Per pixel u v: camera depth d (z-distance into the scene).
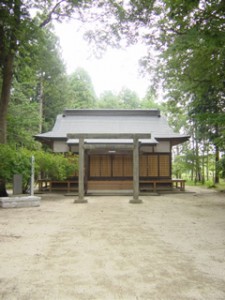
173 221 8.34
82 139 13.71
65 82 33.47
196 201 13.97
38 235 6.45
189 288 3.55
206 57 9.98
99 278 3.86
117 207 11.66
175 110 17.11
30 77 16.25
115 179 20.52
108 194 17.28
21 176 12.70
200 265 4.42
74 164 17.20
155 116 23.86
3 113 13.85
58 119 23.22
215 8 6.02
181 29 7.25
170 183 20.56
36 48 13.84
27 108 22.72
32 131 25.84
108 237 6.25
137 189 13.34
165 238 6.19
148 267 4.30
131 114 23.78
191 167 26.22
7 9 11.58
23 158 13.17
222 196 16.53
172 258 4.75
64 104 33.28
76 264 4.43
